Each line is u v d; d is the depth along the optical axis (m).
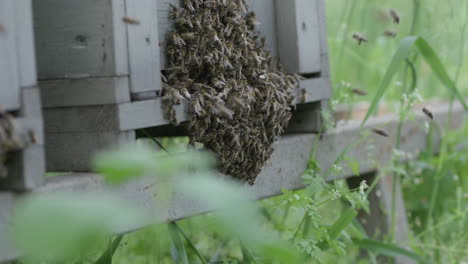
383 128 5.79
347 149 4.74
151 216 3.57
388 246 5.04
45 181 3.04
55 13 3.55
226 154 3.97
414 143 6.31
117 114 3.44
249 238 1.27
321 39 5.00
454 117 7.16
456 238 6.12
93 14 3.46
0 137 2.70
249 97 3.96
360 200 4.38
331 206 6.02
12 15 2.82
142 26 3.59
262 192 4.45
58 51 3.56
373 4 8.23
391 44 8.03
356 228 5.26
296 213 5.83
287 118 4.36
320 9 4.99
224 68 3.96
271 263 4.09
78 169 3.57
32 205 1.22
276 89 4.22
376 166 5.52
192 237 5.34
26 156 2.86
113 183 1.40
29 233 1.19
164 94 3.75
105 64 3.45
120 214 1.26
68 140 3.58
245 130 4.00
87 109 3.52
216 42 3.92
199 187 1.32
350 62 8.23
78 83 3.52
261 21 4.72
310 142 4.91
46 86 3.60
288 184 4.69
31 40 2.91
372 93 8.39
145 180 3.53
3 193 2.84
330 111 5.04
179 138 5.54
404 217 6.04
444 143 6.10
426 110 4.82
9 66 2.80
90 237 1.22
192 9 3.88
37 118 2.93
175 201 3.74
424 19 6.96
